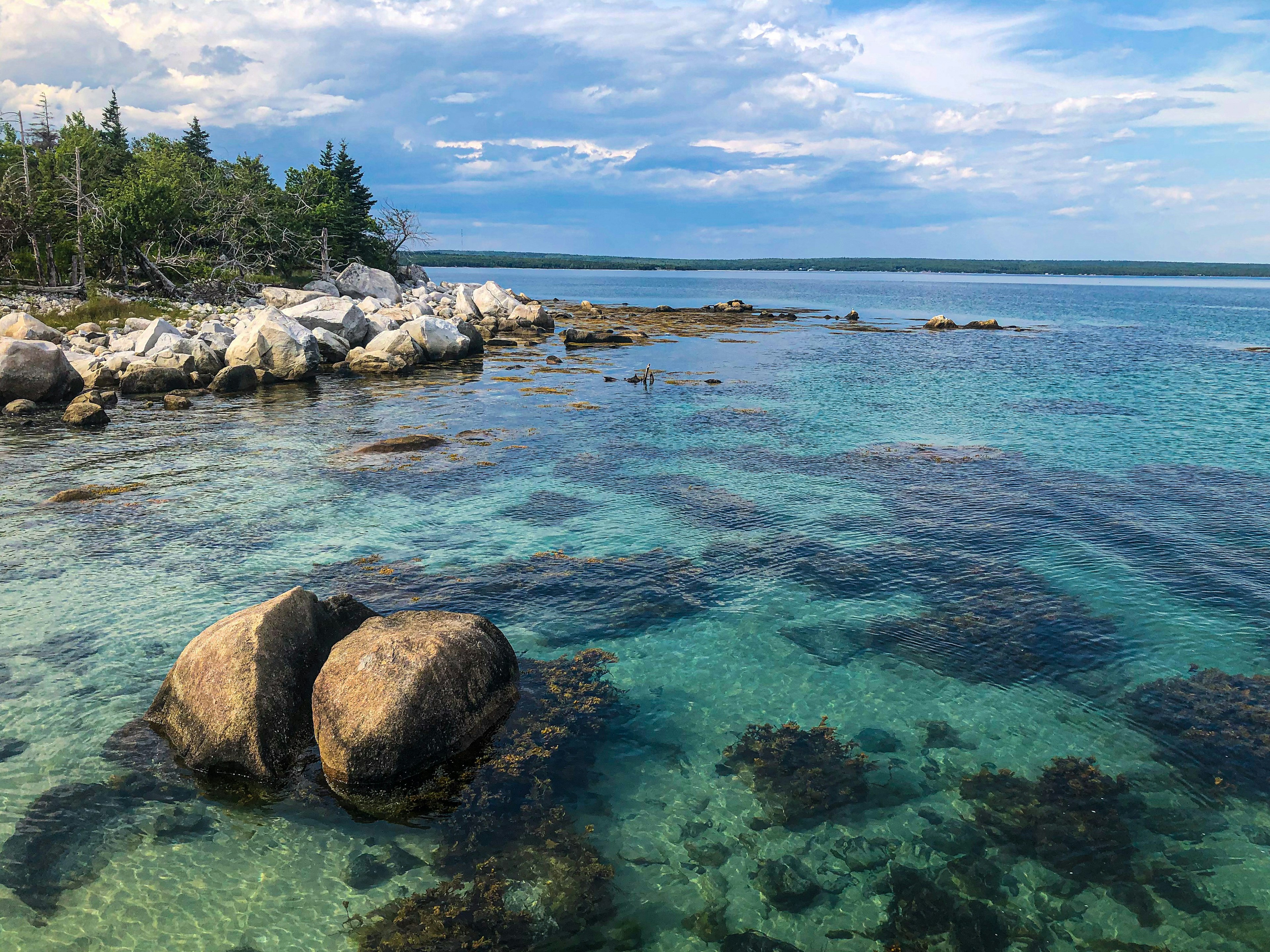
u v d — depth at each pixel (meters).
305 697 11.59
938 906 8.89
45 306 58.25
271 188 94.50
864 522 21.42
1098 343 67.19
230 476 24.98
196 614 15.66
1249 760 11.48
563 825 10.09
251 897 8.88
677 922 8.65
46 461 26.45
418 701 10.84
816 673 13.95
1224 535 20.31
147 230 64.62
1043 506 22.69
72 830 9.86
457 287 117.19
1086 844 9.85
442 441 29.77
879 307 122.56
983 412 36.72
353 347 53.22
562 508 22.45
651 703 12.95
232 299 73.31
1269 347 63.50
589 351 59.66
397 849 9.66
